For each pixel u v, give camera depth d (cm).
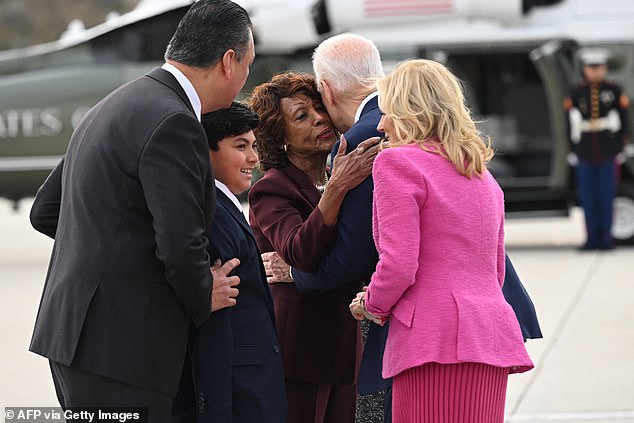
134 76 3844
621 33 3778
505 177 3969
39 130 3831
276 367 1193
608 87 3684
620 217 3878
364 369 1221
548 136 3978
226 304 1141
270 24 3747
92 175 1087
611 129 3688
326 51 1266
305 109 1291
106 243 1077
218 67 1128
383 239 1092
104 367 1071
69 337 1079
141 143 1072
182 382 1186
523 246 3991
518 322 1218
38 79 3841
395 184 1093
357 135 1219
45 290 1131
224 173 1195
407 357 1095
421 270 1104
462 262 1105
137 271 1078
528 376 2108
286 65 3819
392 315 1119
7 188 3878
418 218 1094
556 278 3177
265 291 1207
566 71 3759
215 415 1136
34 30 13412
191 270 1065
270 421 1177
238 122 1187
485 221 1119
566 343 2356
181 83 1123
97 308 1075
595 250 3766
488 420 1103
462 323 1087
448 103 1125
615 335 2411
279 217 1277
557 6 3822
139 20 3841
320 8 3825
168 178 1062
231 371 1151
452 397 1093
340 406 1356
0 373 2209
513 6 3756
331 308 1309
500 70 3969
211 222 1117
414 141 1124
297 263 1234
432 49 3797
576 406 1902
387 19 3794
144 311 1078
